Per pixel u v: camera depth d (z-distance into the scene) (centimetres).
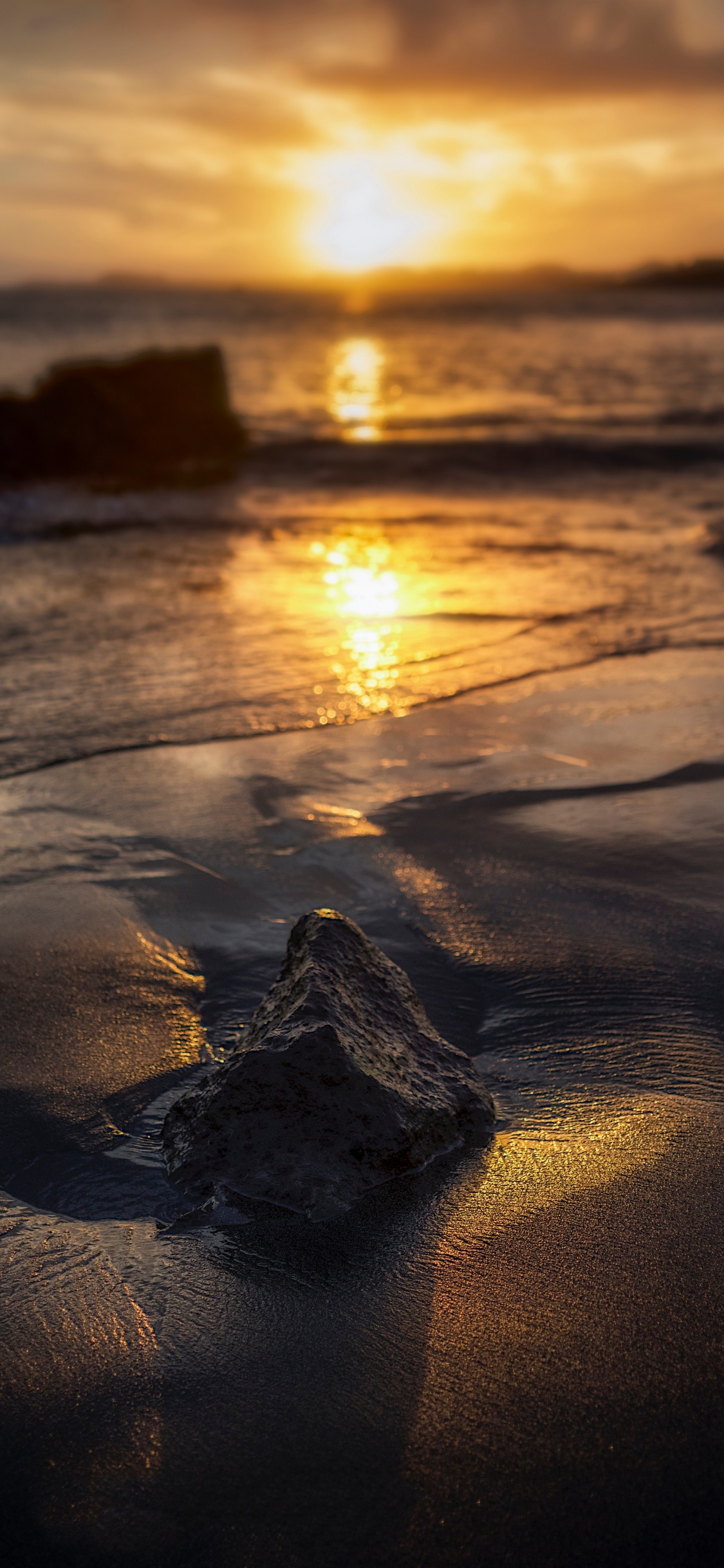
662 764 496
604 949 345
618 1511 163
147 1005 314
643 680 621
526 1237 221
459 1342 194
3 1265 215
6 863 401
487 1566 155
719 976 329
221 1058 290
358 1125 241
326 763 500
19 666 644
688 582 877
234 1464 171
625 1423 177
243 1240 222
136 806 452
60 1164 248
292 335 5800
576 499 1331
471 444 1712
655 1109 265
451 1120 254
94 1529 160
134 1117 266
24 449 1422
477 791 469
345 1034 252
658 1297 204
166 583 885
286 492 1417
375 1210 230
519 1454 172
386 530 1142
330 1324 199
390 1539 159
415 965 338
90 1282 210
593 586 866
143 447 1536
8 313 8544
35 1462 171
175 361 1594
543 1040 298
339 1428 177
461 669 645
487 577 905
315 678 629
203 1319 201
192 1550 158
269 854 412
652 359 3747
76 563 963
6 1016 305
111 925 359
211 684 617
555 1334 196
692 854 409
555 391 2716
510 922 362
